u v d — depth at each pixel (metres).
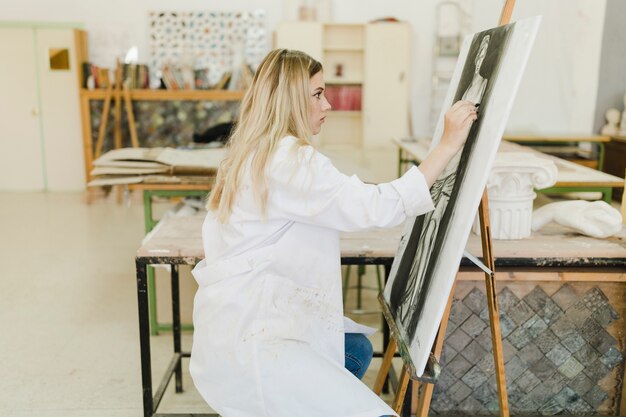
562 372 2.16
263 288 1.60
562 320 2.12
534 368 2.15
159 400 2.35
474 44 1.79
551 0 6.78
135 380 2.85
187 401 2.67
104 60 7.71
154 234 2.30
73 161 7.83
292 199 1.56
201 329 1.66
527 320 2.11
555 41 6.93
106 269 4.61
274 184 1.56
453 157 1.69
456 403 2.18
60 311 3.73
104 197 7.36
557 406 2.19
